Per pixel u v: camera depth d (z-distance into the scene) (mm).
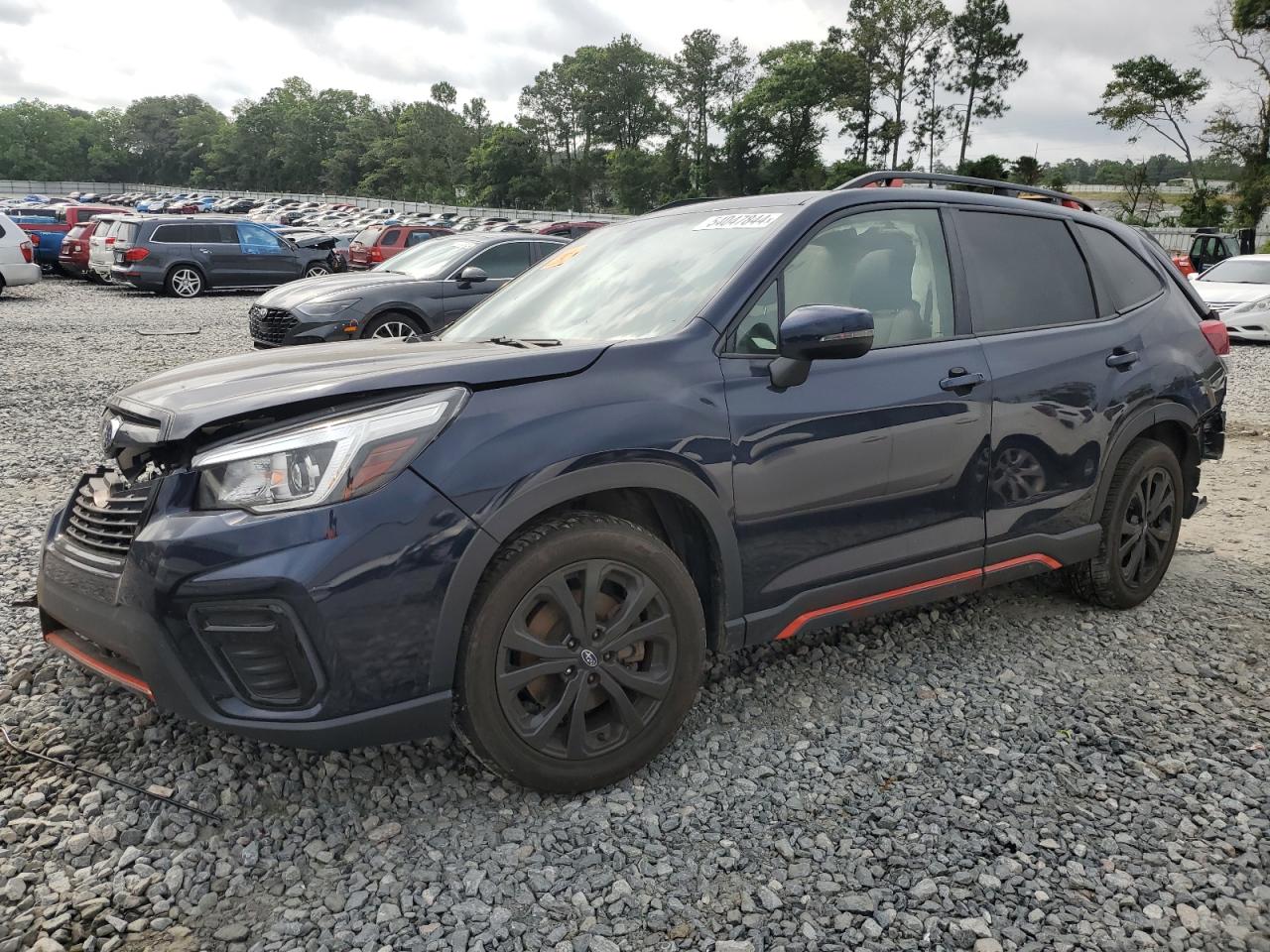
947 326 3322
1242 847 2430
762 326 2887
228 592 2188
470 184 116688
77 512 2639
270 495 2221
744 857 2375
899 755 2865
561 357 2551
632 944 2070
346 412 2311
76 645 2699
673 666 2668
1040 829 2502
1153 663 3539
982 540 3363
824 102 89938
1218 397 4254
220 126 162250
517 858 2350
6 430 7352
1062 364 3545
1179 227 51219
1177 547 4969
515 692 2441
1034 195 4008
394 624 2260
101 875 2244
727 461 2695
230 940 2061
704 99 102875
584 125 115375
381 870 2303
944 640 3721
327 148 150500
